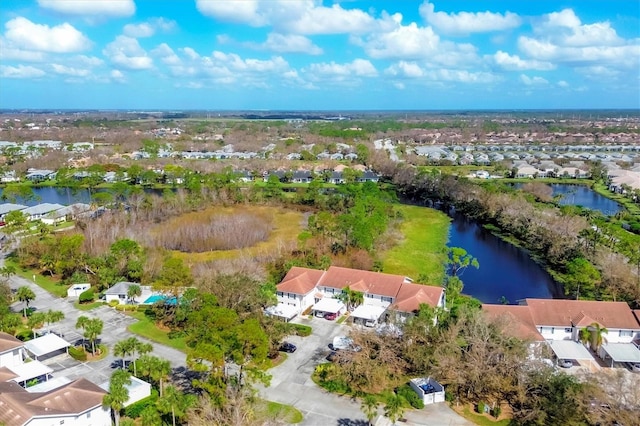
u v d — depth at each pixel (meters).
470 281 108.00
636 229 138.00
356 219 120.19
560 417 55.19
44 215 146.62
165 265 89.94
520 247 131.62
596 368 69.00
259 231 134.25
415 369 67.62
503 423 57.59
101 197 153.00
